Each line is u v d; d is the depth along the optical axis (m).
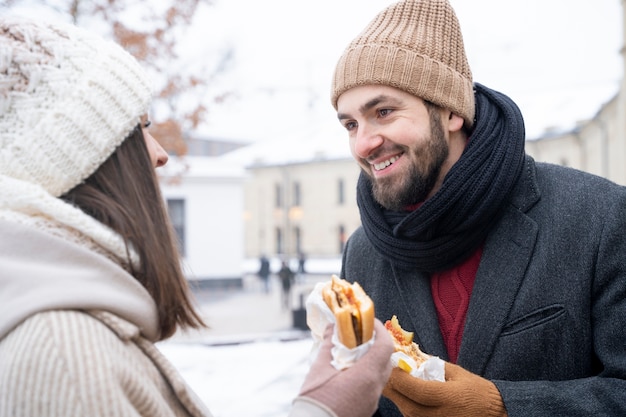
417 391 1.28
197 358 9.19
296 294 23.09
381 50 1.51
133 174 1.01
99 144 0.94
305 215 49.81
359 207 1.75
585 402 1.30
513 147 1.52
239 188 25.47
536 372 1.45
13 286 0.82
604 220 1.45
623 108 13.52
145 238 0.99
